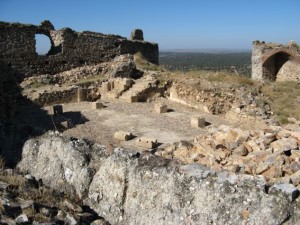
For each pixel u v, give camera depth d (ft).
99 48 104.12
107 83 79.97
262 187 18.69
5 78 62.59
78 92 76.69
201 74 78.54
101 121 60.49
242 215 18.48
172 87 79.05
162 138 51.16
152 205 21.84
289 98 65.98
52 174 28.02
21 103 68.33
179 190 21.09
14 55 86.69
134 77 87.86
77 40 98.17
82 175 26.08
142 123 59.57
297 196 17.88
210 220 19.33
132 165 23.93
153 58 129.18
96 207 24.40
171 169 22.20
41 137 31.24
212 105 68.54
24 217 18.76
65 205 23.02
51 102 73.05
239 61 365.81
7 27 84.48
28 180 25.25
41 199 22.58
